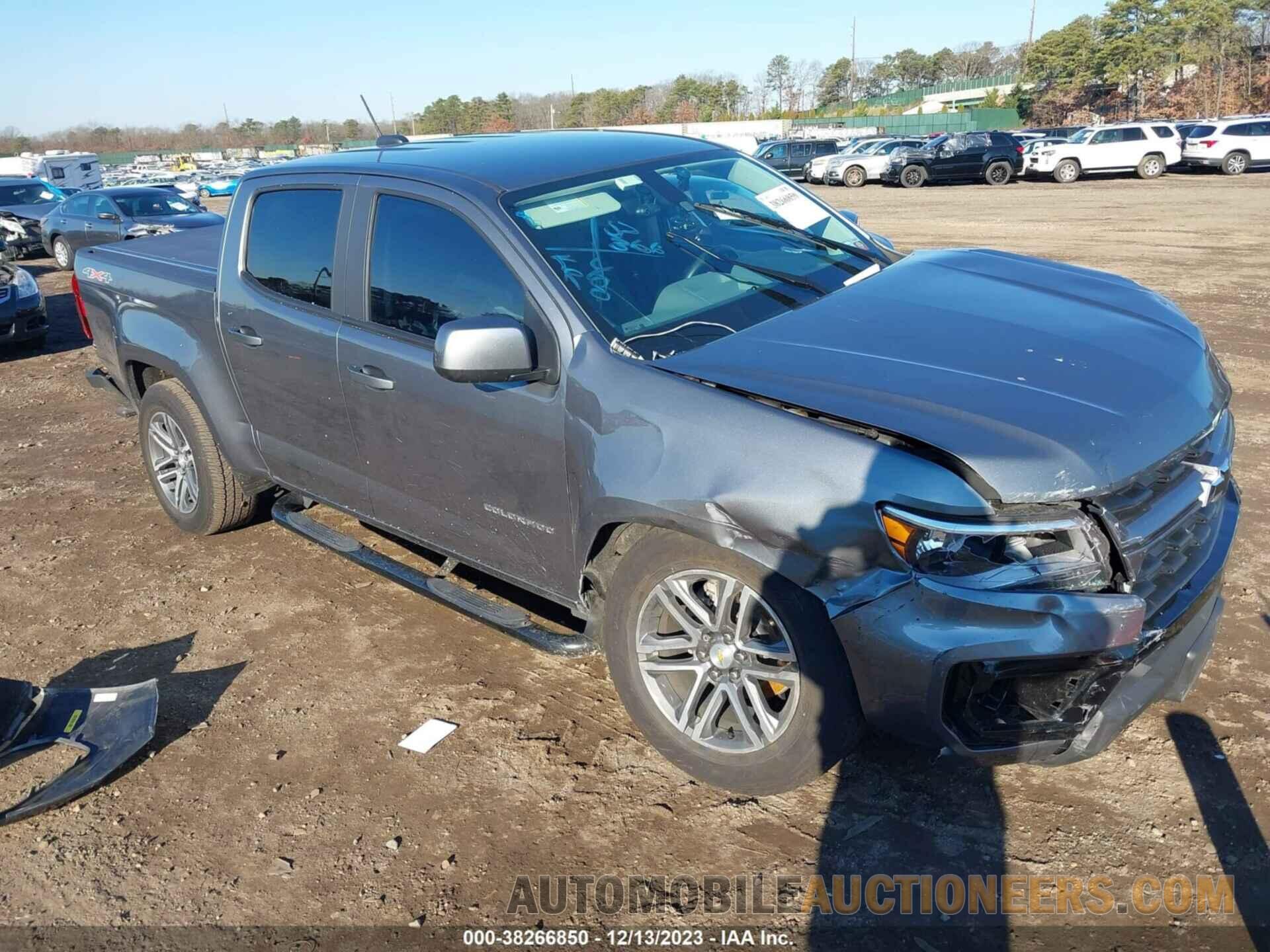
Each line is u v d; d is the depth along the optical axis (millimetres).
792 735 2826
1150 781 3027
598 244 3449
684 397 2889
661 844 2934
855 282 3588
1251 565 4309
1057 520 2473
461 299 3506
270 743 3547
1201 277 11492
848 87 112562
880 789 3092
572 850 2936
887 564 2529
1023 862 2762
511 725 3561
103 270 5402
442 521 3818
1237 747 3139
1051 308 3277
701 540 2881
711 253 3605
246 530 5445
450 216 3561
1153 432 2648
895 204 24328
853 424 2631
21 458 6984
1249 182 24688
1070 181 28812
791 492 2639
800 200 4199
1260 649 3666
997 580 2475
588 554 3232
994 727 2590
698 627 3004
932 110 86125
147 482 6344
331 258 3992
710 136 64188
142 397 5422
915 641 2510
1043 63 65125
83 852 3076
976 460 2455
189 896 2859
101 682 4027
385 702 3754
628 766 3293
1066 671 2494
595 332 3156
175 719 3736
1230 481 3398
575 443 3143
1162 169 28141
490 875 2861
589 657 3984
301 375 4145
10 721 3504
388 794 3232
